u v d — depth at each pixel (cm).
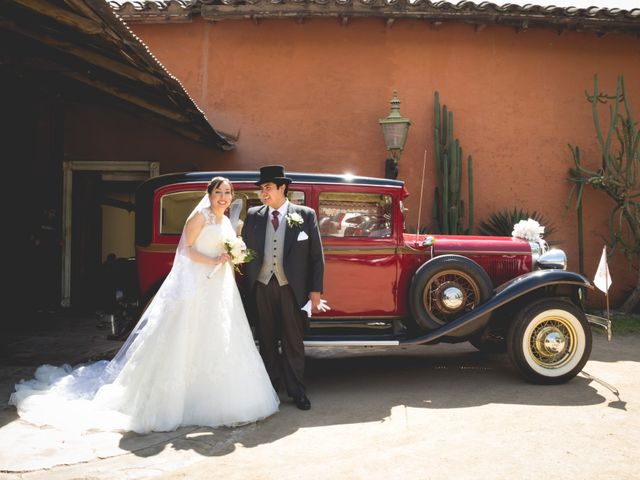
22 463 329
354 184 532
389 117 871
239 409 400
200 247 415
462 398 468
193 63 943
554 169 944
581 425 396
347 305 530
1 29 577
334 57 935
